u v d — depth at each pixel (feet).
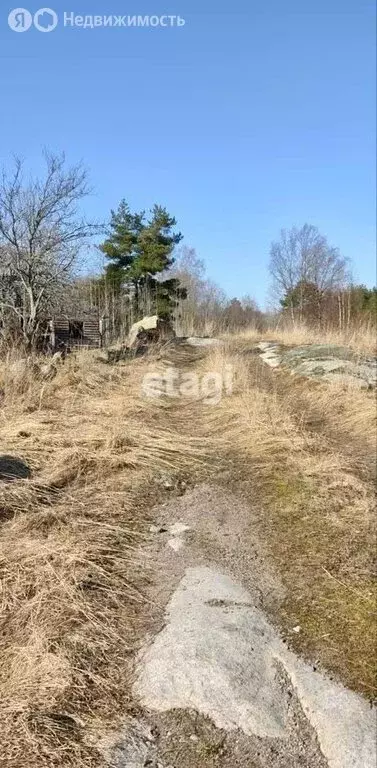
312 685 6.25
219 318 89.61
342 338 34.17
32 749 5.16
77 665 6.28
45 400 18.19
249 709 5.82
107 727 5.55
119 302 82.43
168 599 7.73
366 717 5.84
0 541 8.82
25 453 12.98
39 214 31.32
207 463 13.75
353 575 8.62
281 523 10.44
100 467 12.67
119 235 93.76
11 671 6.09
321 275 107.14
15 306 31.78
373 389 21.67
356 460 14.16
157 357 32.78
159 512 10.82
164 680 6.12
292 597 8.00
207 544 9.52
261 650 6.68
